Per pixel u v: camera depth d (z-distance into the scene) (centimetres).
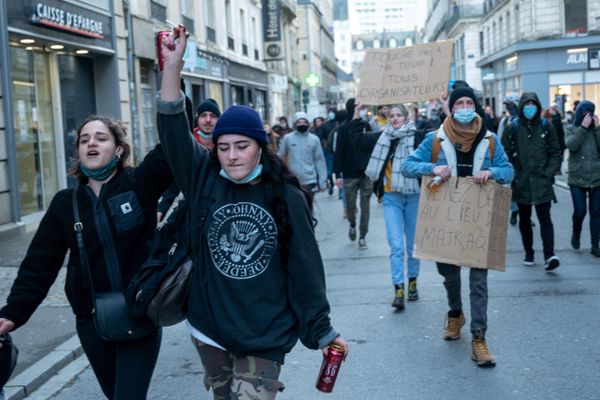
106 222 358
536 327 643
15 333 681
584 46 3725
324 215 1505
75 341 654
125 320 342
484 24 5219
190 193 335
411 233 743
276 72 4366
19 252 1094
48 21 1355
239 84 3322
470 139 567
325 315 326
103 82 1734
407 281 823
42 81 1471
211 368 338
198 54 2555
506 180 570
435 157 578
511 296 752
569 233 1115
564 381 515
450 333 617
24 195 1366
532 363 554
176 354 628
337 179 1093
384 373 546
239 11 3366
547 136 848
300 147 1153
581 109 938
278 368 323
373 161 735
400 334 641
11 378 560
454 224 564
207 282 325
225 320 319
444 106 782
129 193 363
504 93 4559
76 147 367
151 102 2070
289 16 4844
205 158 340
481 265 554
